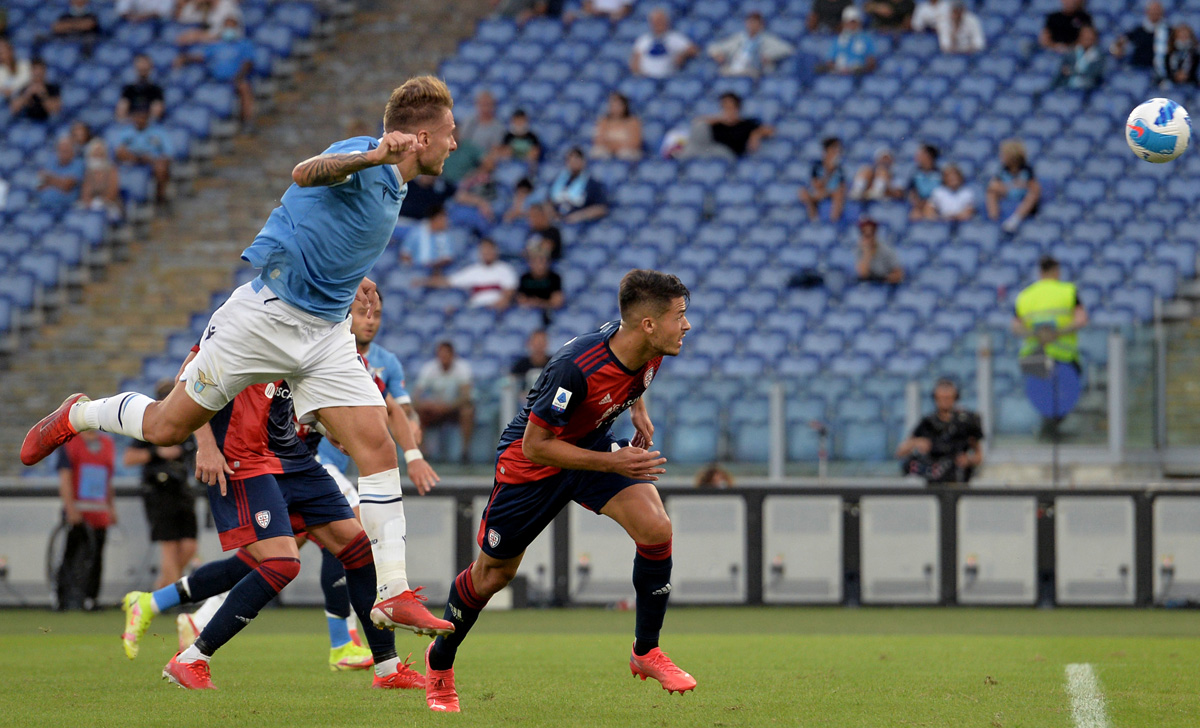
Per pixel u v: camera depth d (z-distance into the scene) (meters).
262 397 19.72
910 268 57.41
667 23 72.69
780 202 62.84
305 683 20.47
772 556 41.28
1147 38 67.75
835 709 16.75
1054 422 45.00
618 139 66.00
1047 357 45.09
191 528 37.25
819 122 67.06
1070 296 45.31
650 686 19.69
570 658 24.75
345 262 16.47
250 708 16.84
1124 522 40.97
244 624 19.28
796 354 52.38
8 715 16.14
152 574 40.41
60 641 29.88
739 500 41.44
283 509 19.72
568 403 15.88
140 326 59.66
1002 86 68.69
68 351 58.12
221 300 60.78
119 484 41.78
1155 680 20.28
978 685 19.67
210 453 19.42
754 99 68.62
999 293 54.66
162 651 26.95
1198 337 45.19
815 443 44.09
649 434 18.20
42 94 68.00
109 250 62.72
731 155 65.06
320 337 16.88
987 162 64.19
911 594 41.09
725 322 54.38
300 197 16.30
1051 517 41.03
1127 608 40.62
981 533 41.12
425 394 43.56
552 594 41.19
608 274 58.47
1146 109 19.89
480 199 62.19
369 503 16.89
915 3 71.75
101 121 68.19
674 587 41.31
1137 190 61.69
